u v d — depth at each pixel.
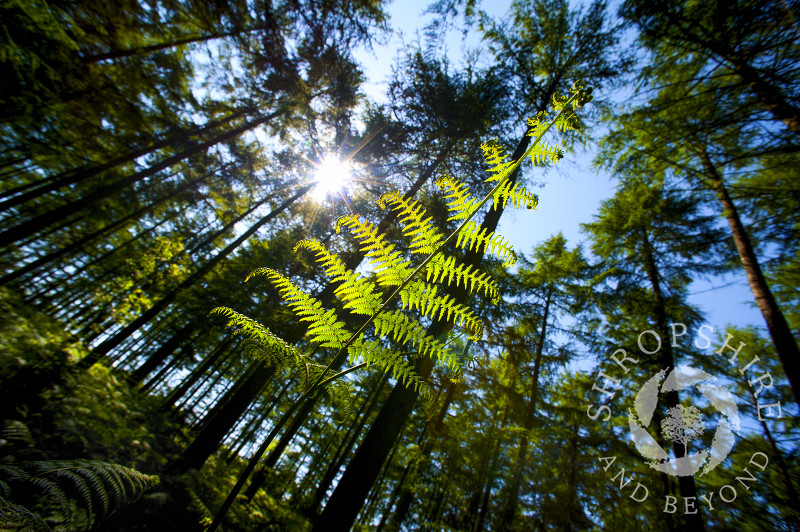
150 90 5.46
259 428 12.02
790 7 3.58
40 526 1.28
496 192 1.10
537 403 9.55
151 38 4.86
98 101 4.50
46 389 4.01
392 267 1.16
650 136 5.54
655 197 6.98
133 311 8.39
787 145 3.97
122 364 12.41
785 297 5.29
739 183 5.02
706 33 4.39
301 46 8.40
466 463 8.55
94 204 6.54
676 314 7.96
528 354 8.74
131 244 8.64
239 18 6.37
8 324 4.35
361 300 1.15
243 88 8.49
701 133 4.85
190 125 7.04
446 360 1.15
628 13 5.00
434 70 8.87
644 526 6.56
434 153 9.44
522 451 8.37
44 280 7.10
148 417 6.60
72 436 3.72
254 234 13.03
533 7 8.31
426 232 1.16
